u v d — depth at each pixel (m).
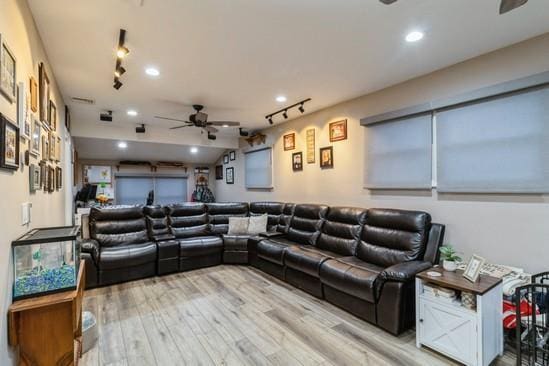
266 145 6.03
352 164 4.20
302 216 4.55
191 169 8.74
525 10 2.07
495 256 2.70
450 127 3.01
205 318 2.86
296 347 2.36
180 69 3.11
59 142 3.62
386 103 3.71
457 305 2.15
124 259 3.90
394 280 2.52
